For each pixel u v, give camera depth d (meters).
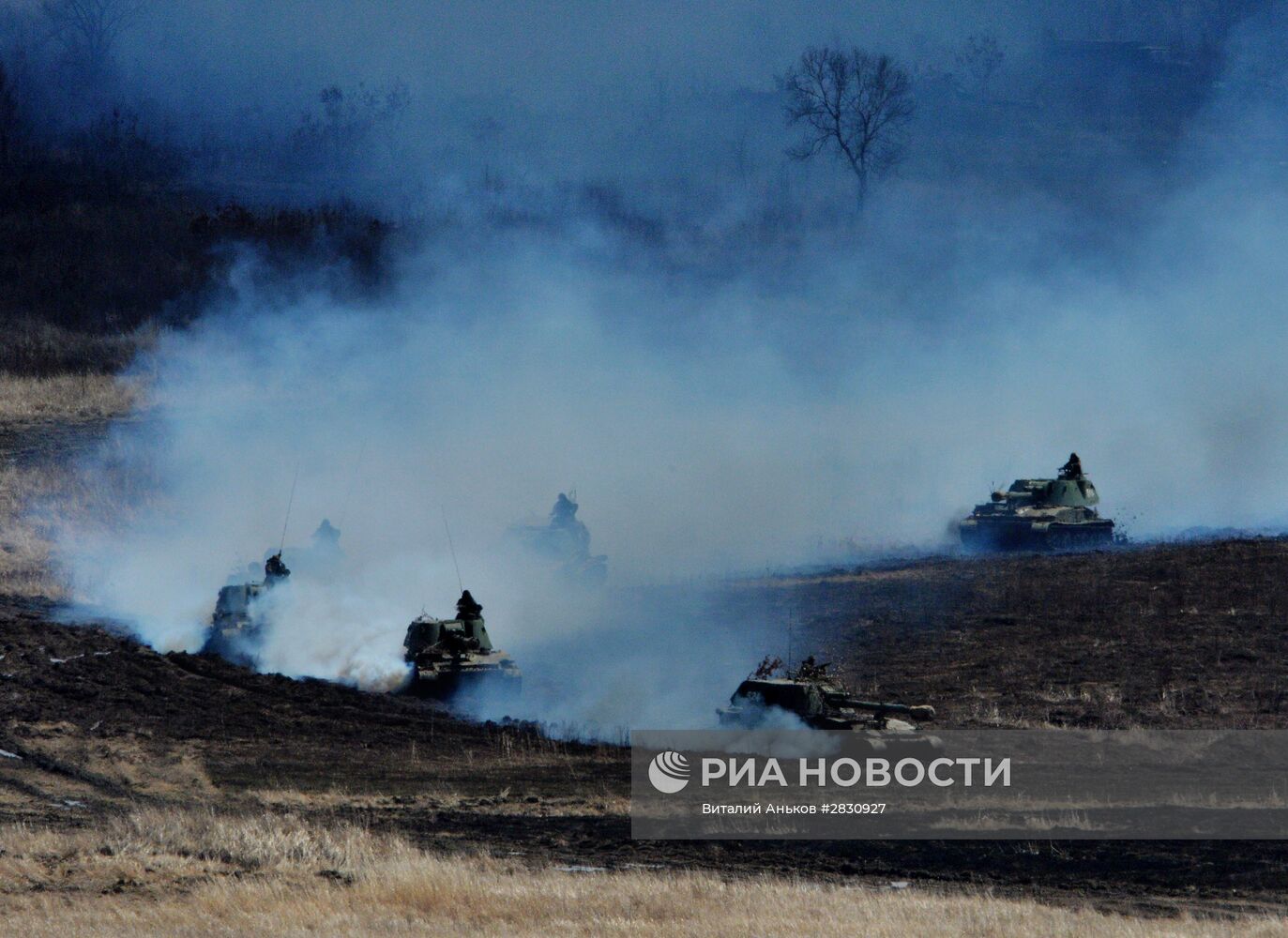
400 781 113.62
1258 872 87.38
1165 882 86.00
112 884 78.94
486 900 76.62
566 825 99.62
